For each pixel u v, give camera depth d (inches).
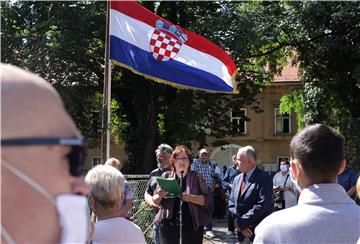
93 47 682.8
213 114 745.0
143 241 110.3
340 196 78.6
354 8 611.8
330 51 668.1
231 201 216.5
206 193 196.7
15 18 683.4
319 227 76.1
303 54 706.2
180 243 191.8
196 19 684.1
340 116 711.7
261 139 1314.0
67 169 38.9
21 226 36.6
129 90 757.3
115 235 105.4
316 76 709.3
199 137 708.0
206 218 196.1
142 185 293.0
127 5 297.1
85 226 39.5
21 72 38.9
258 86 791.1
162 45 303.0
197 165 414.9
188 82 310.5
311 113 703.1
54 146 37.9
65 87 653.9
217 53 316.2
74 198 38.7
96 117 725.3
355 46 633.0
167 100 732.7
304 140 80.6
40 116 37.4
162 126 735.7
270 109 1315.2
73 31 649.0
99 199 108.9
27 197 36.7
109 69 288.2
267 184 204.7
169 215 194.7
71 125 39.8
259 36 642.8
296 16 665.6
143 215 289.0
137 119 749.9
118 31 294.0
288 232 76.8
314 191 78.8
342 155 80.7
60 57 637.9
